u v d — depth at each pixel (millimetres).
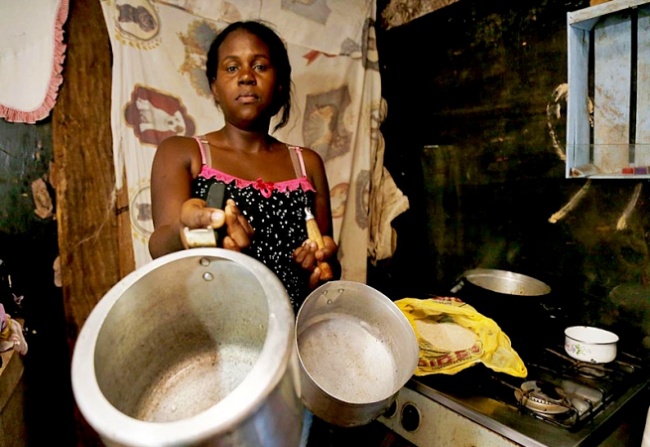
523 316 1083
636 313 1091
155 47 1154
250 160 819
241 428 347
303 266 720
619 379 981
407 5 1546
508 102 1295
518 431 807
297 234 806
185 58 1203
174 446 325
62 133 1123
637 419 924
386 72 1678
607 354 1019
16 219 1102
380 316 708
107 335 439
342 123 1527
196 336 570
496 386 968
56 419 1170
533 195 1271
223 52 795
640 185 1053
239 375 543
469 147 1419
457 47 1409
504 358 970
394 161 1691
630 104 1039
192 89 1220
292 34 1380
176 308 540
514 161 1303
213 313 562
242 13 1280
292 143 1420
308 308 663
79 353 401
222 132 846
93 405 355
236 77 773
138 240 1183
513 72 1271
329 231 921
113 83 1112
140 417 491
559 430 808
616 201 1100
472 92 1386
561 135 1183
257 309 524
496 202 1368
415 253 1654
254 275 469
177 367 551
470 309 1071
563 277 1229
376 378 676
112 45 1103
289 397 400
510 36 1265
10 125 1069
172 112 1194
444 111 1478
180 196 717
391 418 1066
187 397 527
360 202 1616
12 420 901
